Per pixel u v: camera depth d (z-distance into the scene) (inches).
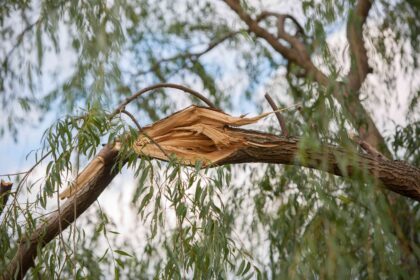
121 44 116.6
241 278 96.2
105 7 119.7
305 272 103.4
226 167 122.3
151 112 186.9
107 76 113.0
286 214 137.2
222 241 94.9
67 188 102.7
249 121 105.5
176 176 98.0
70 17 126.1
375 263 116.7
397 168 113.3
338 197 124.0
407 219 137.6
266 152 107.1
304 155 106.6
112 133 95.5
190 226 95.3
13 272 104.3
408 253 126.3
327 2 111.7
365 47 152.3
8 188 105.1
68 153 95.4
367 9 156.9
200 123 106.2
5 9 159.5
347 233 113.0
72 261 97.7
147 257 129.0
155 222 94.5
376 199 117.5
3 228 99.3
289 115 153.9
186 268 94.3
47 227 103.7
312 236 106.5
